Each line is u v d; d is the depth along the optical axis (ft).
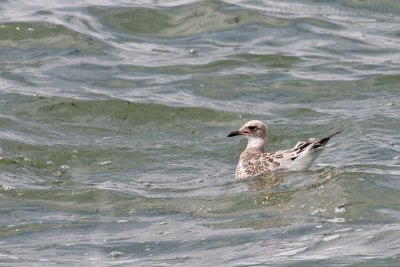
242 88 72.54
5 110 66.23
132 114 67.41
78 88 71.51
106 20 84.74
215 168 58.65
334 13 87.81
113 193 53.16
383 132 61.72
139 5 87.15
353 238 43.24
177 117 67.31
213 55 78.79
